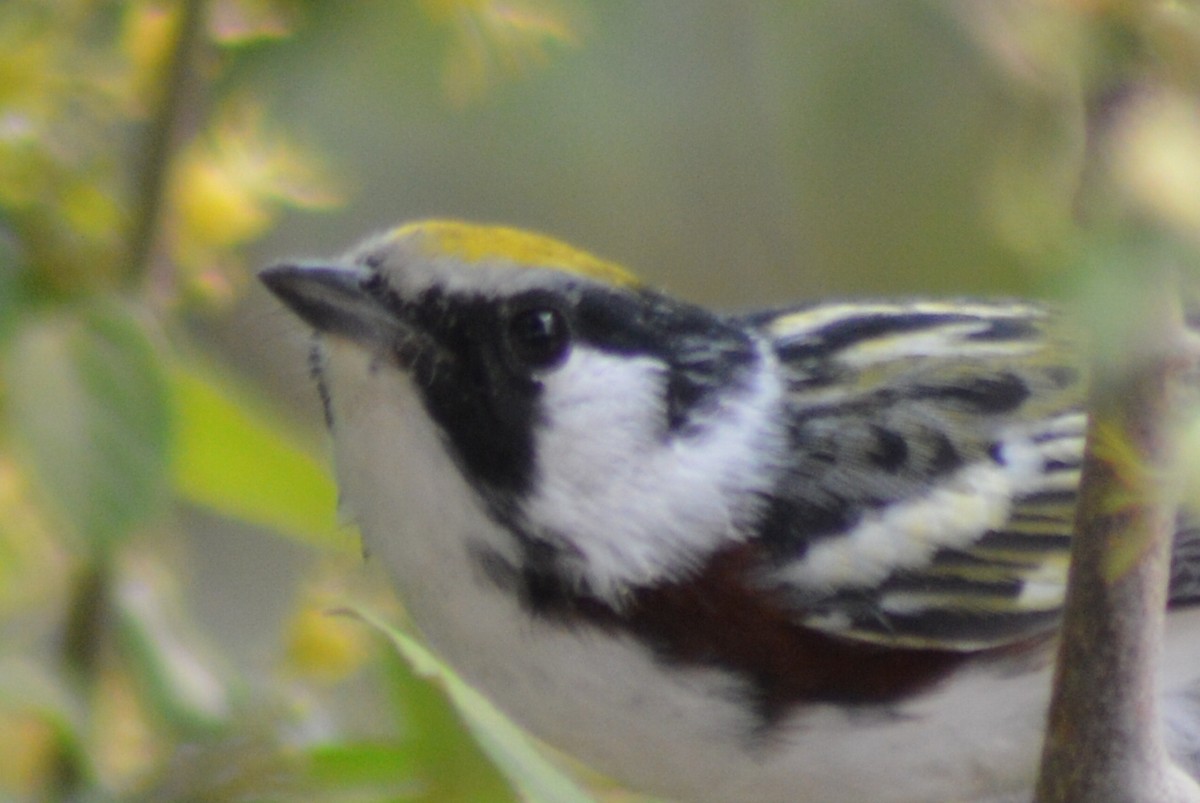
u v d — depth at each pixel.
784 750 1.50
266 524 1.49
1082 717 1.46
